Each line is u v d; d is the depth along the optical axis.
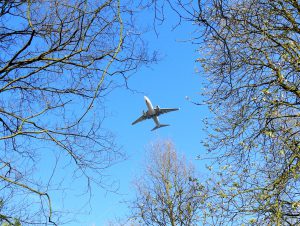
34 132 6.35
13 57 5.99
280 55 9.49
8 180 5.77
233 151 8.93
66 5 6.30
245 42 9.39
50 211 5.89
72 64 6.47
